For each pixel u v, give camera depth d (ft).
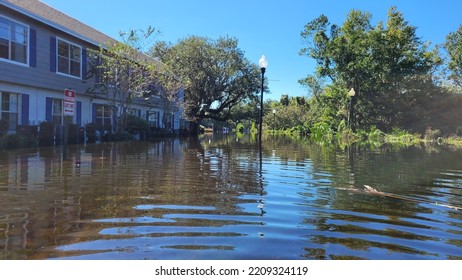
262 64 44.65
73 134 45.06
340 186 19.36
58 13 55.47
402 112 105.60
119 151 36.55
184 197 15.92
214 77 105.09
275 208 14.34
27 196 15.49
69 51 52.47
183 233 11.12
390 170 25.99
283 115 161.07
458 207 15.11
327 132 105.29
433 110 102.73
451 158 35.40
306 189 18.33
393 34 102.42
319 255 9.68
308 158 34.22
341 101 111.14
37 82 46.09
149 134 66.39
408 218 13.34
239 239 10.69
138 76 56.29
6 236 10.61
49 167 23.80
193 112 104.78
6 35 41.29
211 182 19.76
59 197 15.40
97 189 17.21
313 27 107.04
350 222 12.67
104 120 62.18
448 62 110.22
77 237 10.62
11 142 35.50
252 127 166.71
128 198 15.51
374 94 107.45
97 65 56.59
